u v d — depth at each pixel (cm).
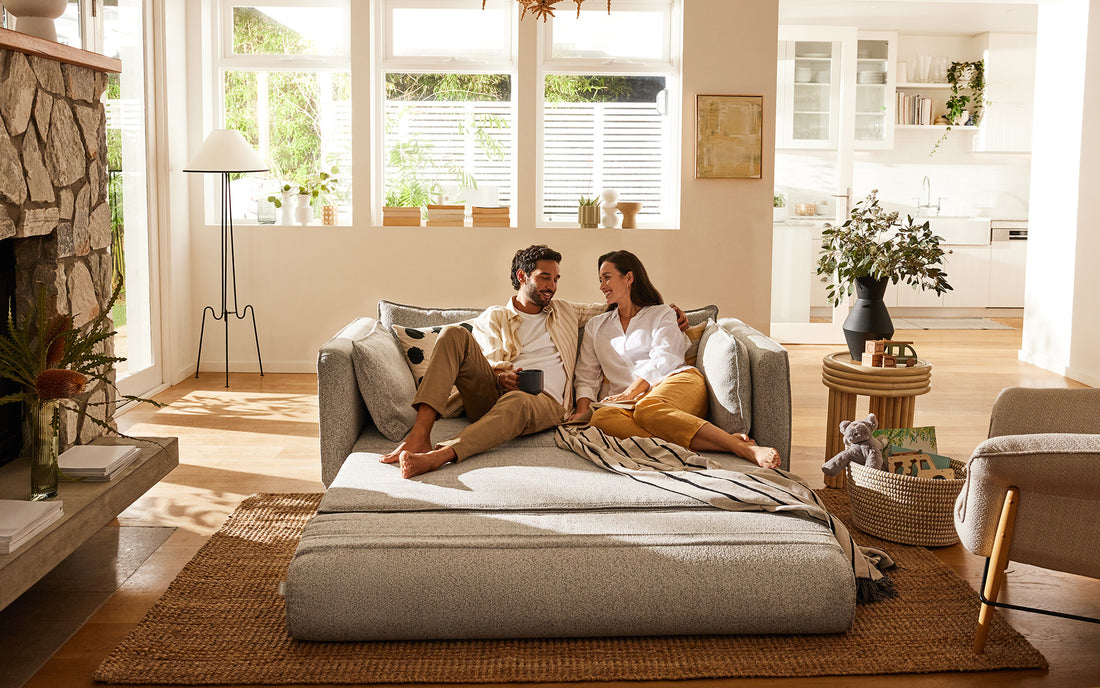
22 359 246
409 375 326
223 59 592
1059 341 603
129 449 284
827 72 710
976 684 209
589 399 330
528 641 226
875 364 346
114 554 282
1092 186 566
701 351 328
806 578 223
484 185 610
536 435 303
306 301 584
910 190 909
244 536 295
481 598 218
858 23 819
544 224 613
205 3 577
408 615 218
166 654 217
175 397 510
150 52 514
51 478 245
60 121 296
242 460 387
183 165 565
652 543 226
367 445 296
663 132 609
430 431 290
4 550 208
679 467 270
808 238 717
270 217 599
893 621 237
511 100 605
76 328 288
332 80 601
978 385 562
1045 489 206
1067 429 244
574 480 257
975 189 910
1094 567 207
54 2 286
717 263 585
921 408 497
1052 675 213
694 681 211
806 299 724
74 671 213
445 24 599
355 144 573
